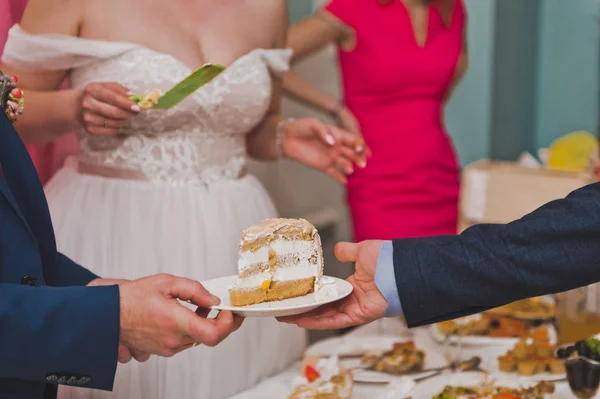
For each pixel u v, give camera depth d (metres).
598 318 1.98
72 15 1.84
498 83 3.94
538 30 4.48
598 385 1.63
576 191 1.52
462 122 3.93
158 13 1.88
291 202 4.17
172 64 1.84
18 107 1.43
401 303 1.53
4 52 1.80
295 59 2.68
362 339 1.99
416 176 2.74
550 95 4.53
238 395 1.76
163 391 1.82
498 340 1.99
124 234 1.84
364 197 2.80
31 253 1.40
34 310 1.33
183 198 1.88
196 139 1.90
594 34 4.37
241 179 2.01
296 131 2.17
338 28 2.69
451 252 1.51
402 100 2.72
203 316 1.45
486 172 3.11
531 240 1.47
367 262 1.56
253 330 1.93
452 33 2.76
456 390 1.74
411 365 1.83
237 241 1.92
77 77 1.88
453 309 1.53
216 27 1.94
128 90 1.76
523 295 1.49
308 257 1.54
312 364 1.81
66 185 1.91
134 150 1.86
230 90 1.89
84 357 1.34
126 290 1.37
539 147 4.62
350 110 2.81
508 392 1.73
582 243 1.46
